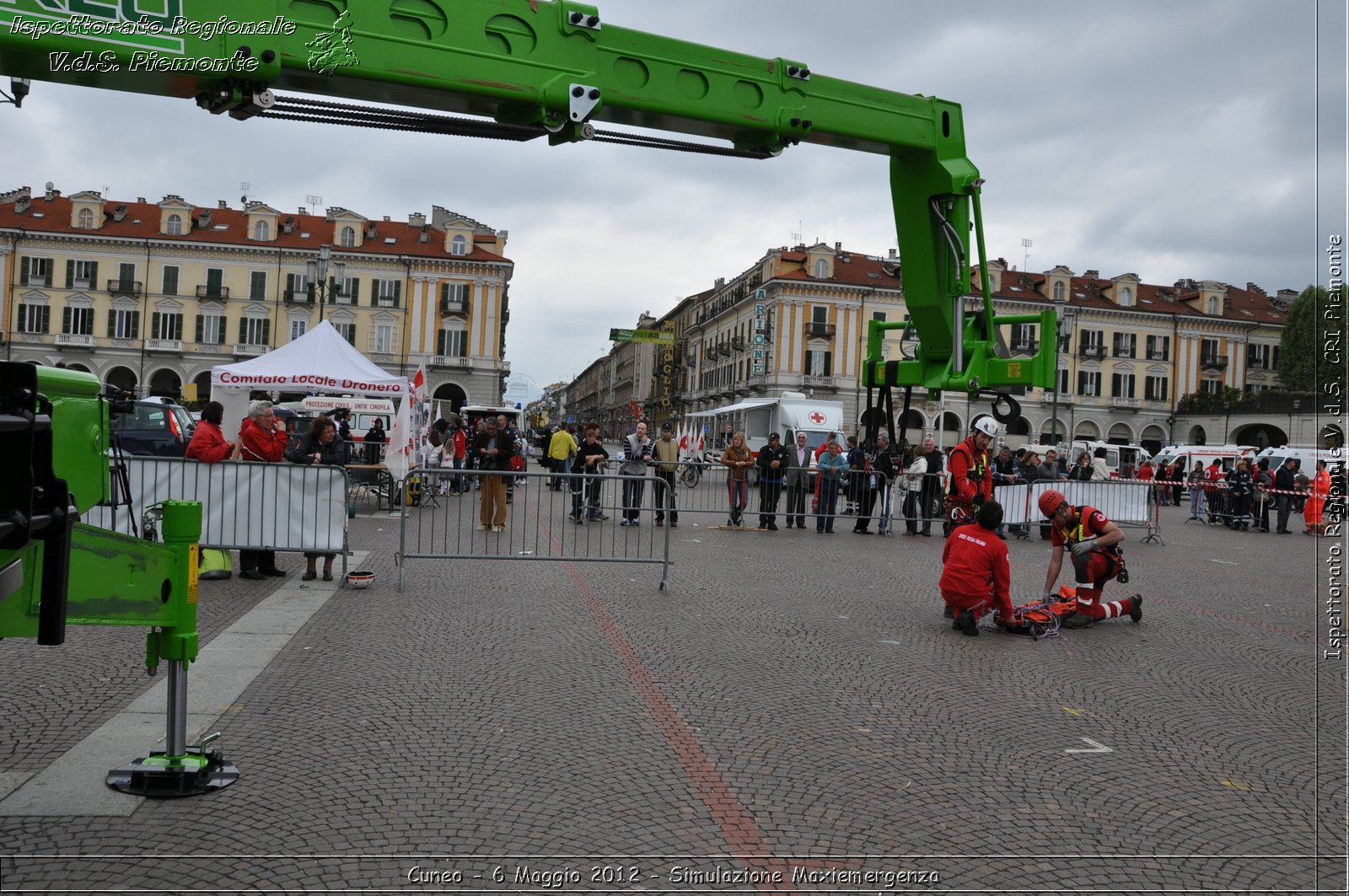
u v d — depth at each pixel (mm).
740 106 7898
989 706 5566
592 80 7000
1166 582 11555
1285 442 60656
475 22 6660
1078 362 71750
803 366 68438
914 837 3688
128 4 5570
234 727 4676
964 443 11211
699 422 54094
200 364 68062
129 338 67125
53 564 2969
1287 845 3758
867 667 6426
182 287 67688
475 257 69688
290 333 68625
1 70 5625
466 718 4945
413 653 6305
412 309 69312
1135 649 7363
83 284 66625
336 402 30906
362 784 4004
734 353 80000
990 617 8430
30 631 3053
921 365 10586
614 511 10641
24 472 2664
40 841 3365
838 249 72375
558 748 4531
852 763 4492
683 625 7566
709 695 5551
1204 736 5156
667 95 7535
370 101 6703
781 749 4641
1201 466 41969
